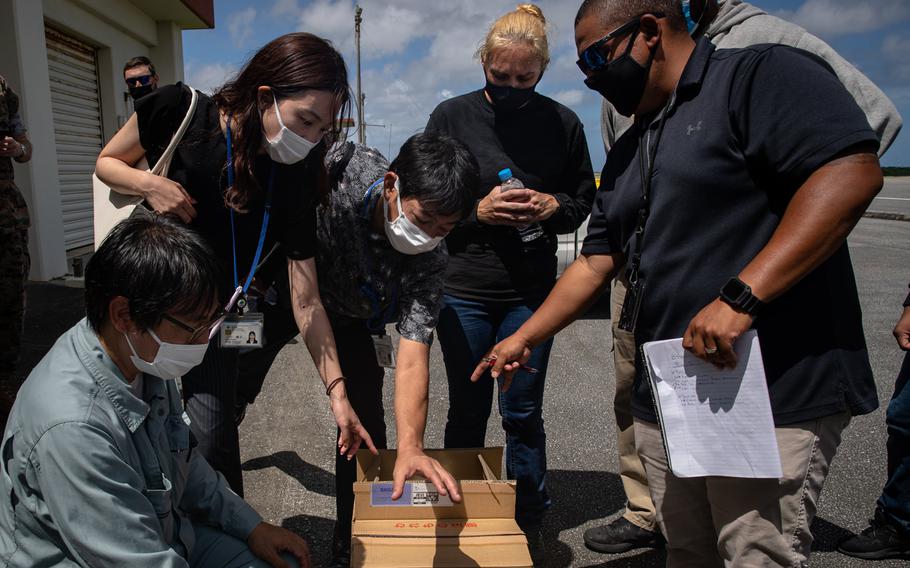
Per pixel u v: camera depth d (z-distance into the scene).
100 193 1.98
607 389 4.41
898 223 14.04
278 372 4.65
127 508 1.38
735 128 1.48
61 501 1.34
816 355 1.48
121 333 1.42
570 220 2.49
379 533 1.74
